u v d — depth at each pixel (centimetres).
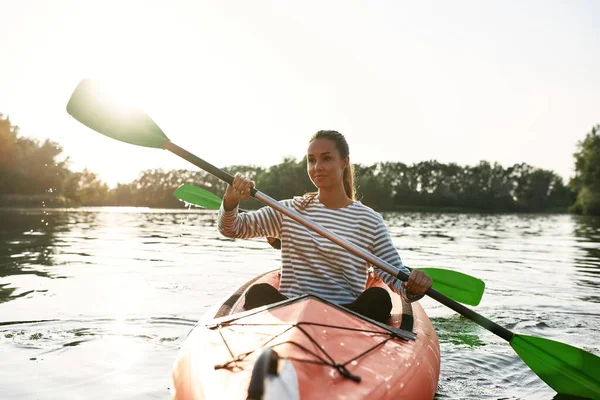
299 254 278
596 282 628
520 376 298
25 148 3634
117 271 626
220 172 281
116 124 302
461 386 281
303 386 167
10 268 640
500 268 744
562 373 272
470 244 1166
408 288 264
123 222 1759
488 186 7769
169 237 1144
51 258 738
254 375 143
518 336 276
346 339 206
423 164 7681
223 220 278
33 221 1667
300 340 191
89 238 1077
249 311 235
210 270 649
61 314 405
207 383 185
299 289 273
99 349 323
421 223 2353
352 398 170
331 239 267
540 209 7906
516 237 1472
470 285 303
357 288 274
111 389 263
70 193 4066
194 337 235
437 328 406
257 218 288
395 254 281
